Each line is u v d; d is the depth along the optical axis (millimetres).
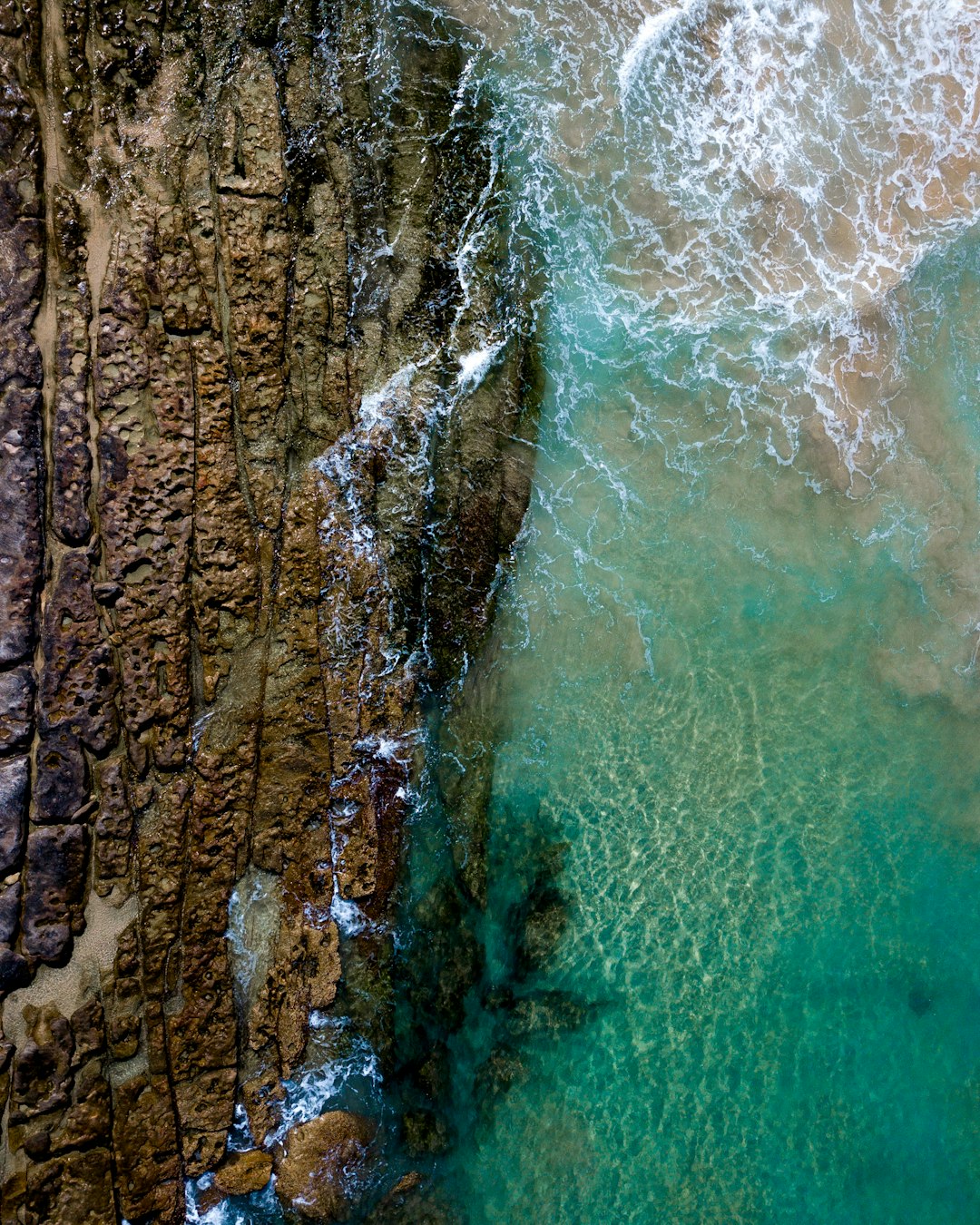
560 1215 7141
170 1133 6477
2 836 6215
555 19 7438
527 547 7605
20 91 6359
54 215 6438
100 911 6438
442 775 7410
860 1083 7633
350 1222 6789
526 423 7520
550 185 7488
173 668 6621
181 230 6621
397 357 7238
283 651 6973
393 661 7305
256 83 6809
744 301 7594
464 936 7316
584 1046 7359
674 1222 7273
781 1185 7434
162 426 6570
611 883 7516
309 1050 6969
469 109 7355
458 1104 7133
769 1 7523
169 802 6621
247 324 6773
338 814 7148
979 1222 7629
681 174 7543
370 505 7215
